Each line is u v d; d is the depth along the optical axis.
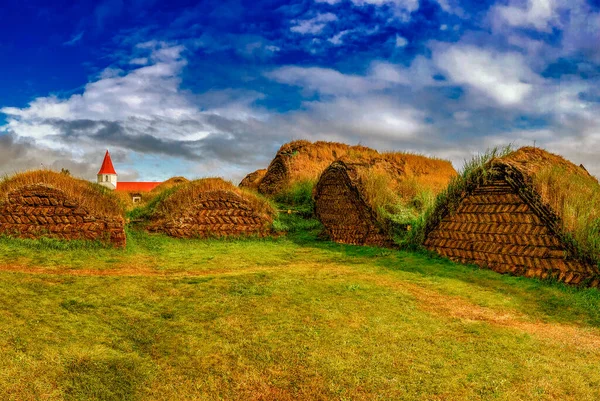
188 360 5.56
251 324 6.60
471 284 9.42
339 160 16.86
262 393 4.86
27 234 12.32
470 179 11.55
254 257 12.55
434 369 5.27
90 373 5.09
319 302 7.59
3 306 6.54
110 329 6.37
